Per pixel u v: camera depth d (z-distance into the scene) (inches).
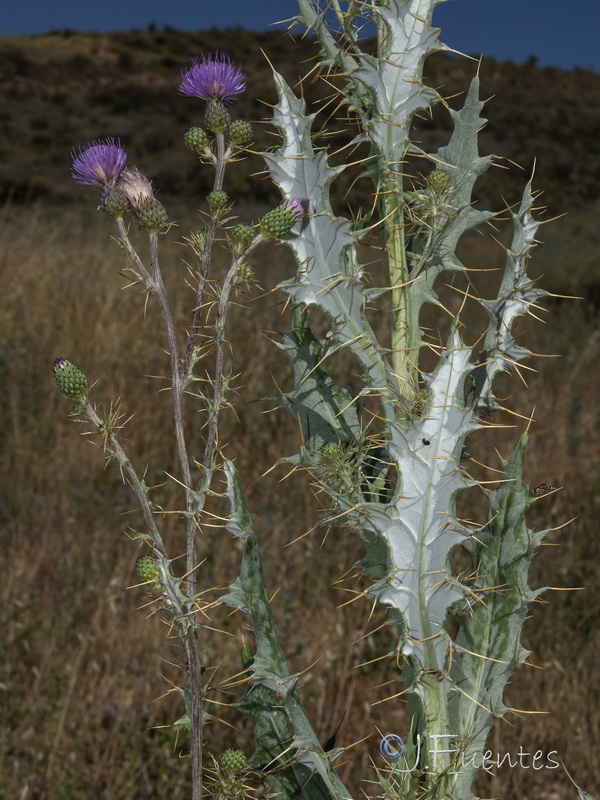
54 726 120.0
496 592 46.9
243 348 218.4
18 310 243.8
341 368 207.2
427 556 42.4
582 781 121.3
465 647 47.4
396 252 47.0
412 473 42.3
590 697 130.0
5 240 304.8
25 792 107.7
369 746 125.0
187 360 44.1
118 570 151.6
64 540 163.0
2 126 912.3
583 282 376.8
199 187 649.6
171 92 1093.1
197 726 43.3
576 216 626.8
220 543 156.6
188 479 43.3
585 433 209.6
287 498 177.0
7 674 127.9
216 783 47.0
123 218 44.5
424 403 43.4
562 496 173.9
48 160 807.1
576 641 143.6
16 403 198.4
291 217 43.4
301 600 153.8
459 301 292.8
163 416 202.4
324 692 129.0
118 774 116.9
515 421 211.5
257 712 46.8
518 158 848.3
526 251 47.7
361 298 43.9
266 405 203.5
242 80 46.2
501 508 47.1
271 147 45.5
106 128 943.0
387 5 44.4
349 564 156.9
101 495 175.2
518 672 135.8
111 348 224.2
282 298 249.0
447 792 44.8
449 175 49.2
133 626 143.0
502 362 47.9
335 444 46.7
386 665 135.5
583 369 258.5
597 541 161.0
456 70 1090.7
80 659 131.9
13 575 147.9
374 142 45.4
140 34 1384.1
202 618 139.9
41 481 182.7
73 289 262.5
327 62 45.5
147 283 44.0
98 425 43.3
